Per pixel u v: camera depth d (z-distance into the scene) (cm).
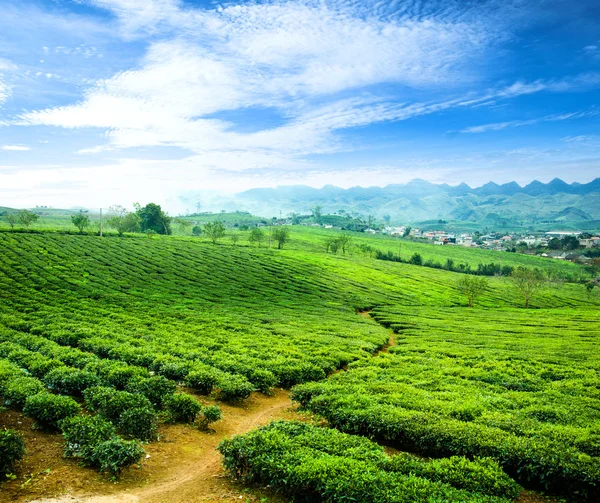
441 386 2631
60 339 3675
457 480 1382
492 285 13438
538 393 2516
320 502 1328
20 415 1928
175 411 2105
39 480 1378
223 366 2973
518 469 1538
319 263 12669
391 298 9769
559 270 18138
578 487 1451
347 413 2012
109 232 13612
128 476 1483
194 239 14850
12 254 8988
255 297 8138
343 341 4331
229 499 1355
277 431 1673
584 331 5728
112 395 2025
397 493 1238
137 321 4850
